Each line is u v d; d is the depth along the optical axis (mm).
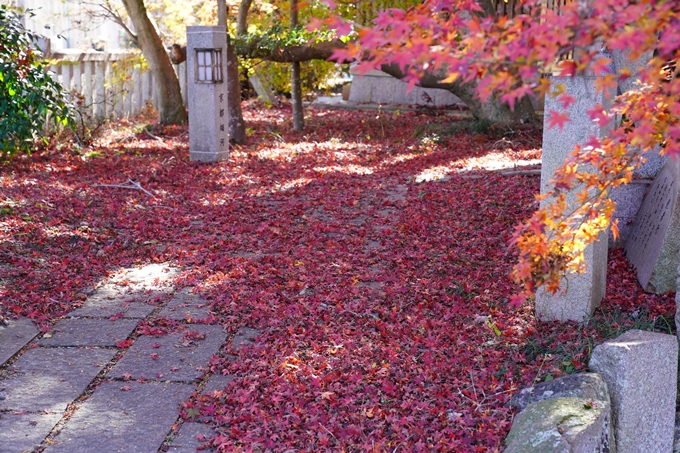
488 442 3459
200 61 10430
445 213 7680
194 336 4617
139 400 3828
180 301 5246
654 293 5156
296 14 12469
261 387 3963
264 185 9289
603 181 3191
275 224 7359
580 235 3162
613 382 3650
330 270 5949
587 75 4254
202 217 7652
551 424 3201
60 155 10391
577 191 4406
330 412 3707
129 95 14430
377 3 13703
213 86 10445
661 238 5207
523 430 3277
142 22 13133
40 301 5109
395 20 2121
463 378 4098
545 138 4500
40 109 9016
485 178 9031
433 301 5258
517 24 1983
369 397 3879
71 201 7812
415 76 2010
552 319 4785
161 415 3680
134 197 8336
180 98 13812
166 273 5891
